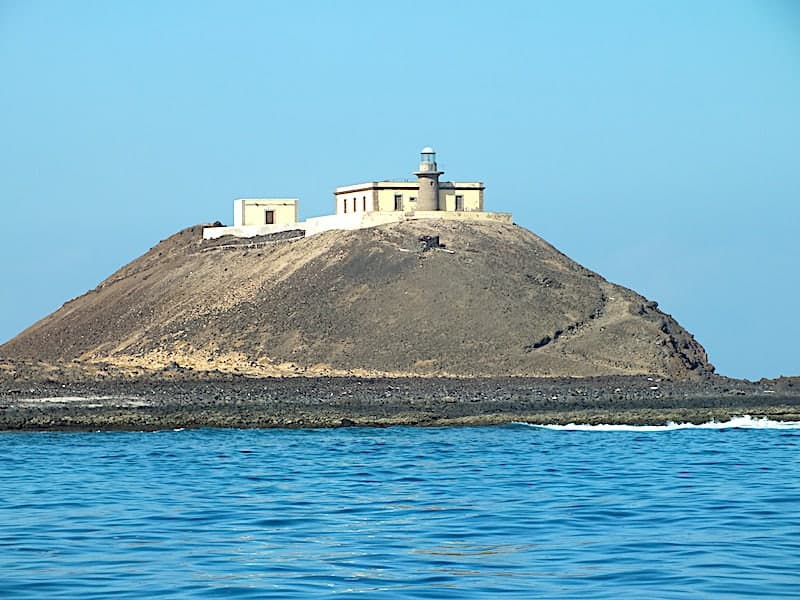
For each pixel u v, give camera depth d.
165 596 114.69
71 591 116.69
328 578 122.75
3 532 150.25
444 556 134.25
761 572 124.12
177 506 173.88
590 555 133.88
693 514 162.62
